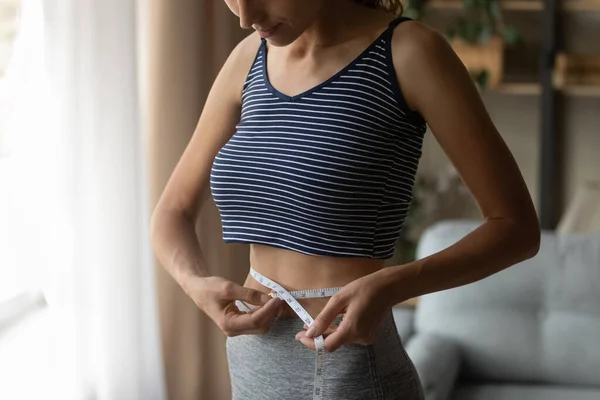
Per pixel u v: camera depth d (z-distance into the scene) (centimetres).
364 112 102
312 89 105
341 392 103
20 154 163
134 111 173
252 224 111
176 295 221
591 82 345
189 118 221
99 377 168
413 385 109
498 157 102
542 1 351
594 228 329
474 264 99
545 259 258
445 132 102
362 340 96
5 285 169
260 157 107
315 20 104
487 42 340
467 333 253
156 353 186
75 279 159
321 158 102
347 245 104
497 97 381
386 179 105
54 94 155
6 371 158
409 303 325
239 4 97
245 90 117
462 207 377
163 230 122
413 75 101
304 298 106
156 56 215
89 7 161
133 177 173
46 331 163
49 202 158
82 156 160
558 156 377
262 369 108
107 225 169
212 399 241
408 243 360
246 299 105
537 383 251
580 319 249
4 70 165
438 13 373
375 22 106
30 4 160
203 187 127
